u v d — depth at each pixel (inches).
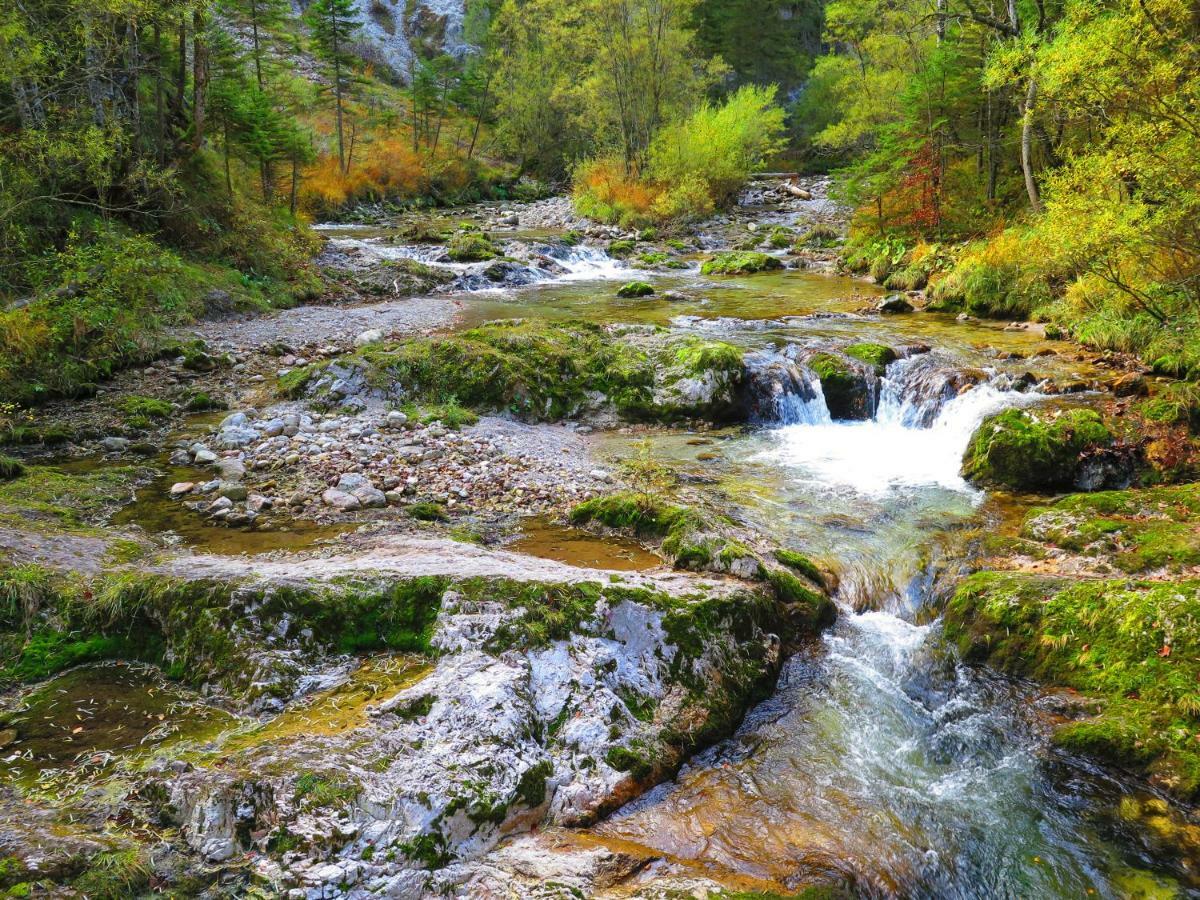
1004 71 542.9
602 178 1481.3
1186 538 277.4
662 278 935.0
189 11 701.9
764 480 378.9
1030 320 617.9
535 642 212.5
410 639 216.5
